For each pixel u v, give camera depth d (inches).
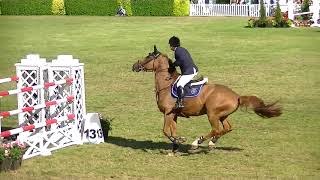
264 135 590.6
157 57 516.4
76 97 566.6
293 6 2048.5
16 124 660.1
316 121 652.1
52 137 543.2
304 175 453.4
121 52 1280.8
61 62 565.9
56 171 466.6
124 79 959.6
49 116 563.5
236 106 496.1
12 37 1611.7
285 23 1870.1
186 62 503.2
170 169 472.7
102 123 585.0
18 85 556.4
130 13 2474.2
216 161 496.1
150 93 841.5
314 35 1590.8
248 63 1106.7
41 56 1219.2
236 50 1294.3
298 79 937.5
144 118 681.6
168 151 533.6
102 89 875.4
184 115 512.4
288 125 634.2
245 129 617.9
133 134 605.3
